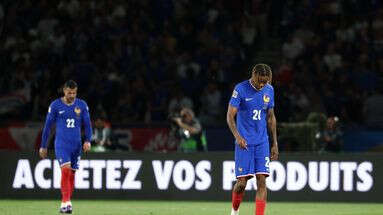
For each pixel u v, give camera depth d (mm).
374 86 81625
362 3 89375
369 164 58688
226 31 87750
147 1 90250
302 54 85375
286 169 58938
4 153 59969
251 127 38031
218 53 85125
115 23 88250
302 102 77875
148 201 58750
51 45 86938
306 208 53625
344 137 73125
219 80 82188
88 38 86938
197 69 83562
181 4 90000
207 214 48219
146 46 86250
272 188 59000
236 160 38281
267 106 38312
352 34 86688
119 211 49969
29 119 79562
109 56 85125
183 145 66938
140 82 80875
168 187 59406
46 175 59688
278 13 89625
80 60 85250
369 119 77188
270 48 88312
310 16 88750
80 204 55594
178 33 87500
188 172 59312
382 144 72625
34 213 47625
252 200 58719
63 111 47375
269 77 37656
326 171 58844
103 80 82000
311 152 60438
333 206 55469
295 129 66812
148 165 59531
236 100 37906
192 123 67125
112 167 59688
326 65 83125
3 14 90750
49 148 72812
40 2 91000
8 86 83688
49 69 84250
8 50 87062
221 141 74000
